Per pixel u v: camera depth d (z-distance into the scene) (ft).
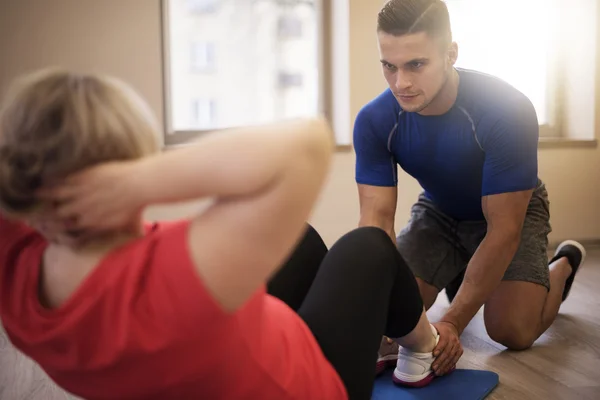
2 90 11.47
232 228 2.38
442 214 7.84
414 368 5.79
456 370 6.35
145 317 2.43
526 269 7.28
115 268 2.51
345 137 13.34
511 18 14.29
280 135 2.29
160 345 2.44
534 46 14.48
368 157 6.97
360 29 13.12
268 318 3.06
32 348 2.64
